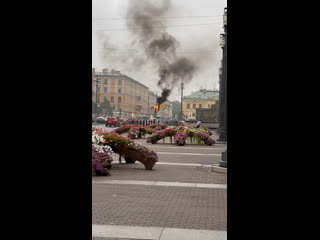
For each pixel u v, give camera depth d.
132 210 6.20
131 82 135.38
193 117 120.62
